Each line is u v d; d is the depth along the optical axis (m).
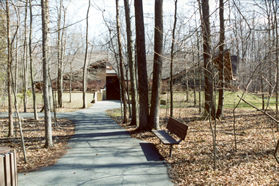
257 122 9.88
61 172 5.14
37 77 19.72
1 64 13.97
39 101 24.84
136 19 9.20
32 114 16.62
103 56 29.59
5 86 16.70
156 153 6.50
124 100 11.95
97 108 21.20
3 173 3.31
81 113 17.36
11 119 9.05
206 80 10.02
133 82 10.98
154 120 9.29
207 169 4.98
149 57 24.67
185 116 12.96
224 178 4.45
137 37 9.27
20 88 22.02
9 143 7.89
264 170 4.74
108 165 5.56
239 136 7.66
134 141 8.00
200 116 12.52
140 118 9.48
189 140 7.52
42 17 6.77
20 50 15.87
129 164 5.61
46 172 5.15
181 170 5.07
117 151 6.78
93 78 29.91
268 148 6.12
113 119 13.80
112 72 32.19
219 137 7.66
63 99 25.53
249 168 4.89
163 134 7.22
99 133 9.57
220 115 11.10
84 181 4.62
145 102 9.42
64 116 15.66
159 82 9.21
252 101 18.53
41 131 10.15
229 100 18.66
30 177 4.87
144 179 4.67
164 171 5.08
